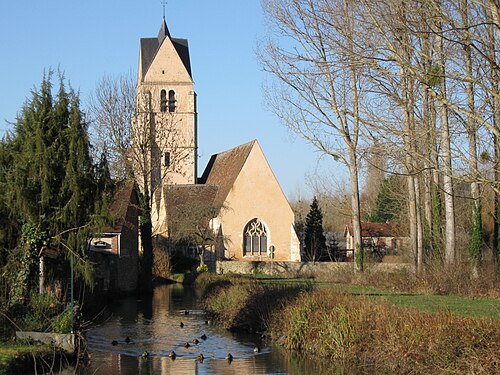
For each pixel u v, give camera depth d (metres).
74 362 19.44
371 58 14.23
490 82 15.98
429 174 32.88
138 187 47.56
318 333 22.05
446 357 16.53
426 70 14.01
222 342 24.75
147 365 20.39
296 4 22.12
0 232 22.31
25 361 17.11
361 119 16.27
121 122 49.69
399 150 15.27
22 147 23.45
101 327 28.59
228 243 65.19
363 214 87.25
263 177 66.44
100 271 36.25
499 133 13.11
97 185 23.88
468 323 17.30
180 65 80.06
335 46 16.73
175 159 66.94
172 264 63.88
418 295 31.58
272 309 25.44
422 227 39.47
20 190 22.22
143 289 45.25
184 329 28.17
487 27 14.97
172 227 63.69
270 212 66.31
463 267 33.19
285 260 66.12
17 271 22.20
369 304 21.62
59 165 23.11
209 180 78.62
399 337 18.67
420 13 13.85
